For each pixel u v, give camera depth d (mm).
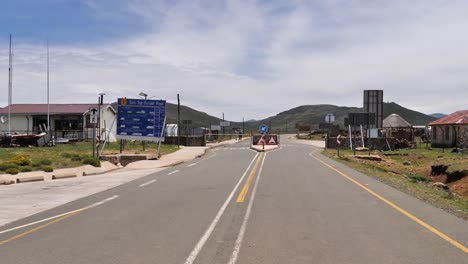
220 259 7160
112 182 18641
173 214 11109
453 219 10398
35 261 7145
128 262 7023
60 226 9852
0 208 12430
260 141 55094
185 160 31484
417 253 7484
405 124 69562
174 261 7059
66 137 54031
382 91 49625
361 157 35094
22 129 56594
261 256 7316
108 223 10078
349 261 7031
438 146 53000
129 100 33344
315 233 8953
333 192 15000
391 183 17859
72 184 18047
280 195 14312
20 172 20641
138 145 48188
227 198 13711
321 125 112812
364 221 10148
